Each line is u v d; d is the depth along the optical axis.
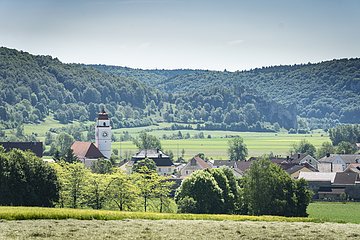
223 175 189.00
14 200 162.50
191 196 181.75
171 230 99.38
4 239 87.19
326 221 123.81
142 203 191.25
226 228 103.44
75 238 89.81
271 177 182.00
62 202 181.00
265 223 112.62
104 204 182.25
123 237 91.62
